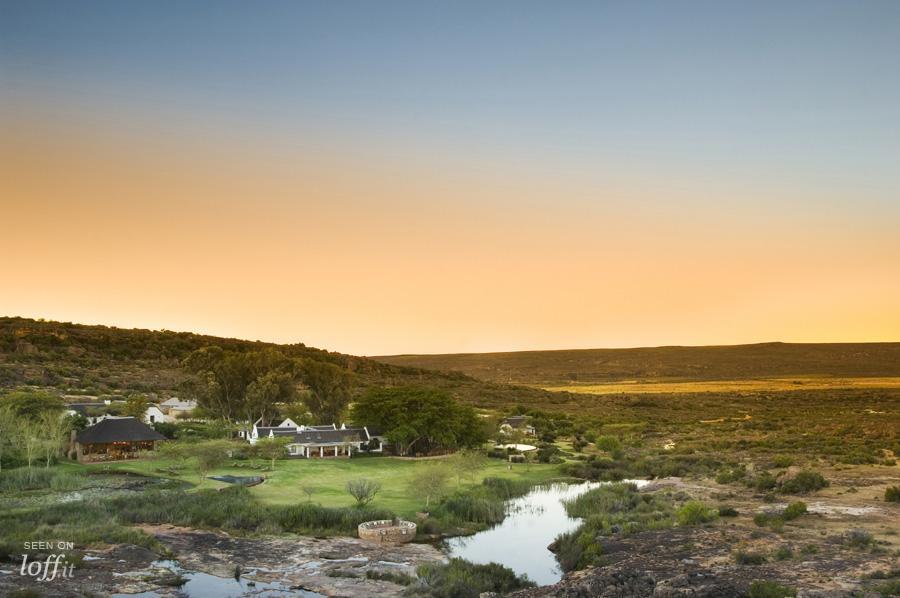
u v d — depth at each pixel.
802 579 42.75
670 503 71.69
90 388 165.50
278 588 45.47
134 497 66.69
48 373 175.75
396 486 80.94
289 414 140.50
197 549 53.44
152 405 133.50
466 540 60.06
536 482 89.81
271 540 56.81
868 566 45.06
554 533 62.62
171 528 59.09
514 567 51.88
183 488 74.88
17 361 186.12
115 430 94.69
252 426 129.00
